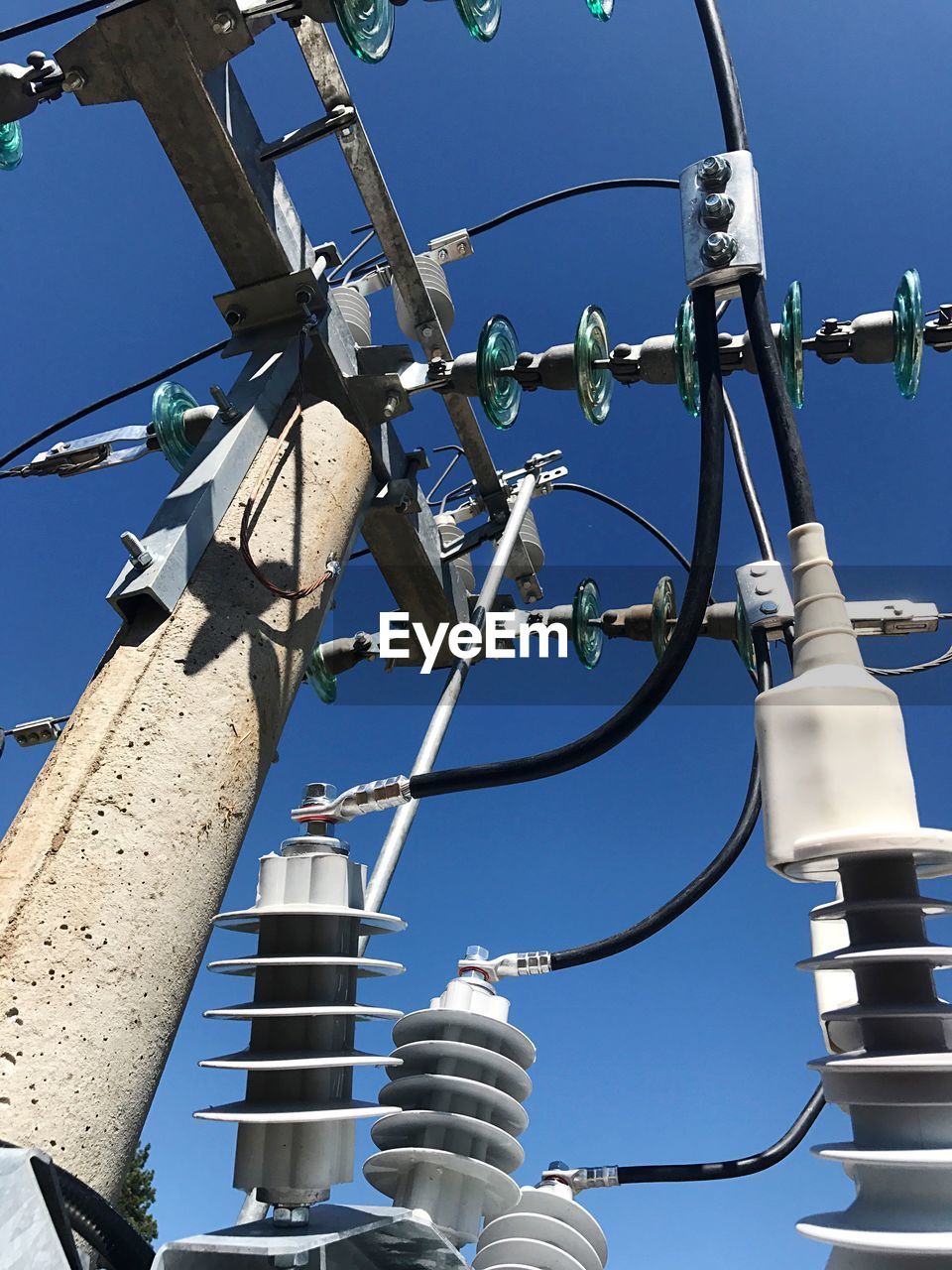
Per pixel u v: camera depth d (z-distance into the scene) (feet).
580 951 6.75
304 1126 4.16
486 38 8.80
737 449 8.59
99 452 12.85
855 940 3.28
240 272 10.32
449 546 14.17
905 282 8.95
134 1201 66.80
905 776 3.23
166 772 6.75
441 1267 3.84
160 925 6.29
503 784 4.69
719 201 5.16
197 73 9.02
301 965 4.47
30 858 6.07
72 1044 5.60
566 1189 6.62
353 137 10.36
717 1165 6.75
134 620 7.52
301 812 5.05
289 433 8.86
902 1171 2.99
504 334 10.81
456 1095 5.13
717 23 5.77
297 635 8.36
